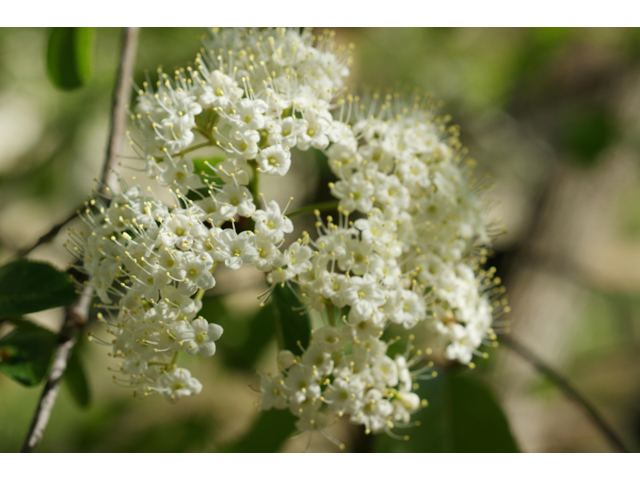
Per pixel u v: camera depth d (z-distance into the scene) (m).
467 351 0.26
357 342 0.24
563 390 0.30
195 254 0.23
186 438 0.36
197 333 0.23
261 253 0.24
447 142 0.29
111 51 0.43
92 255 0.25
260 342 0.35
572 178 0.47
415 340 0.32
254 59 0.26
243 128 0.24
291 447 0.37
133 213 0.24
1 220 0.44
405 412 0.25
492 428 0.29
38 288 0.25
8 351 0.25
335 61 0.27
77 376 0.28
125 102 0.28
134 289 0.24
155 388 0.24
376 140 0.26
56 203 0.47
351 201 0.25
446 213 0.26
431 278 0.26
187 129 0.24
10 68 0.45
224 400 0.41
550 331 0.43
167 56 0.41
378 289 0.24
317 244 0.24
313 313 0.27
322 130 0.25
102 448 0.41
